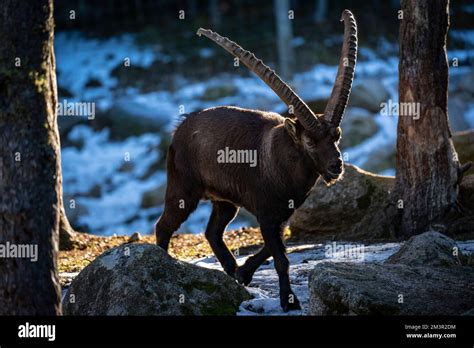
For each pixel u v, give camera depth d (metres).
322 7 35.38
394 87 30.58
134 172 26.44
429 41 12.80
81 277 8.30
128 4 36.84
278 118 9.66
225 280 8.47
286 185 9.05
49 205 6.47
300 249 12.27
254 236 14.62
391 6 36.47
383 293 7.58
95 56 33.44
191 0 37.03
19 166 6.35
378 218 13.59
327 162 8.59
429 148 12.90
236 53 8.91
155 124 28.27
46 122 6.48
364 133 26.89
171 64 32.44
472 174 14.30
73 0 36.59
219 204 10.42
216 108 10.10
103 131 28.64
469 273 8.43
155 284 8.00
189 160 10.14
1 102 6.34
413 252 9.20
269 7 36.84
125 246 8.30
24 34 6.36
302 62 32.00
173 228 10.42
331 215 13.83
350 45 8.94
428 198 12.93
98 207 24.69
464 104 29.48
